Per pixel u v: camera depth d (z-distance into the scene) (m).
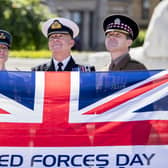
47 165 8.56
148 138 8.59
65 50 10.47
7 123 8.65
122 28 10.05
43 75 8.87
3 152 8.56
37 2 37.56
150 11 68.56
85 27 69.69
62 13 69.88
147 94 8.73
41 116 8.69
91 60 22.20
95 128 8.62
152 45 23.08
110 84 8.80
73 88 8.80
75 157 8.57
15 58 22.39
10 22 35.84
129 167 8.55
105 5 69.31
